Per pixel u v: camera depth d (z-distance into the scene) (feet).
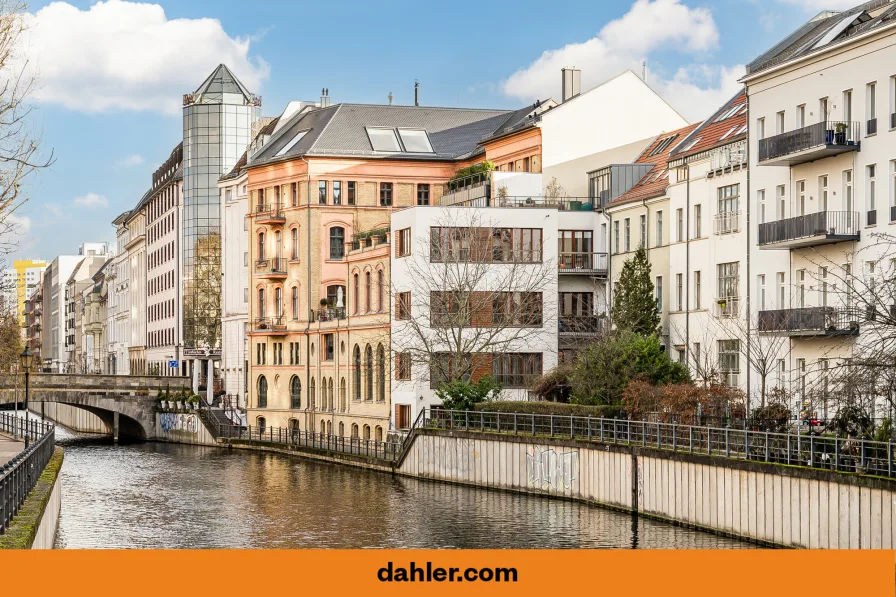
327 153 309.42
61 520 164.25
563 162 267.80
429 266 236.22
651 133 270.87
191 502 183.01
